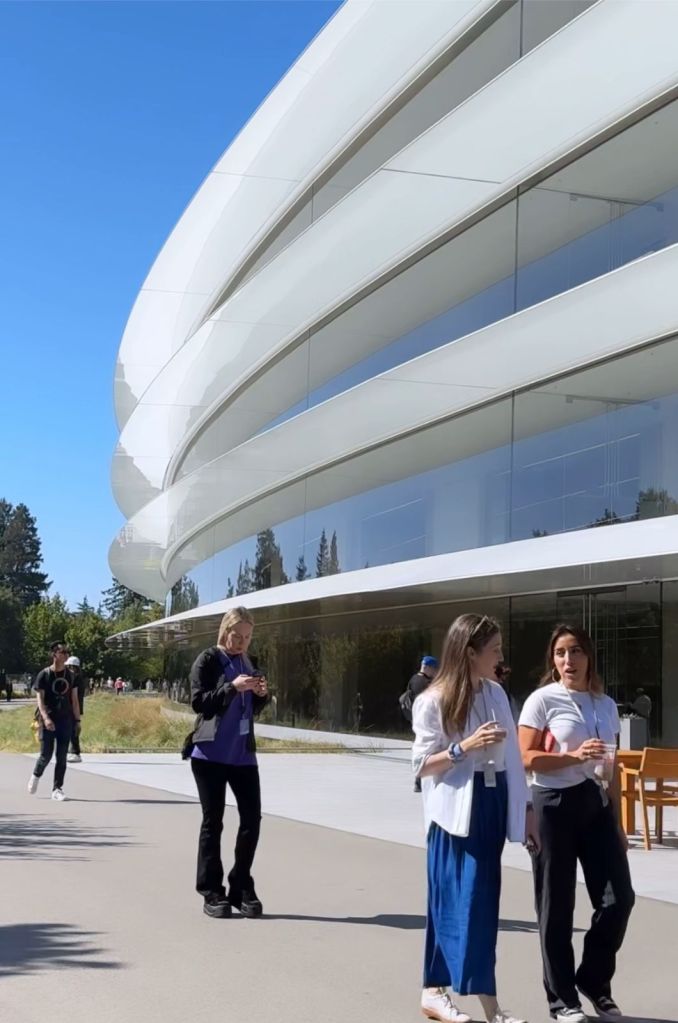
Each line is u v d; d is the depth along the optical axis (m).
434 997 5.59
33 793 15.98
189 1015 5.55
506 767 5.64
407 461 27.61
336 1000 5.86
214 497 38.47
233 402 38.75
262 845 11.34
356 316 30.09
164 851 10.72
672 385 19.64
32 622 110.19
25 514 180.00
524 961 6.82
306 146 32.59
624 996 6.06
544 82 21.27
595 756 5.70
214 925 7.60
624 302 19.84
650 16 19.06
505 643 25.88
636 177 21.25
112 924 7.58
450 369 24.11
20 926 7.48
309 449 30.72
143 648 67.38
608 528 20.00
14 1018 5.46
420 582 24.47
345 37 30.09
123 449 46.22
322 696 35.72
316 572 32.19
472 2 25.23
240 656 8.49
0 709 61.19
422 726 5.67
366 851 11.05
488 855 5.51
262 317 32.28
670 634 20.89
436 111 27.30
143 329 45.72
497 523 24.06
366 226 27.00
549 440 22.59
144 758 23.92
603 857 5.80
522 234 23.89
